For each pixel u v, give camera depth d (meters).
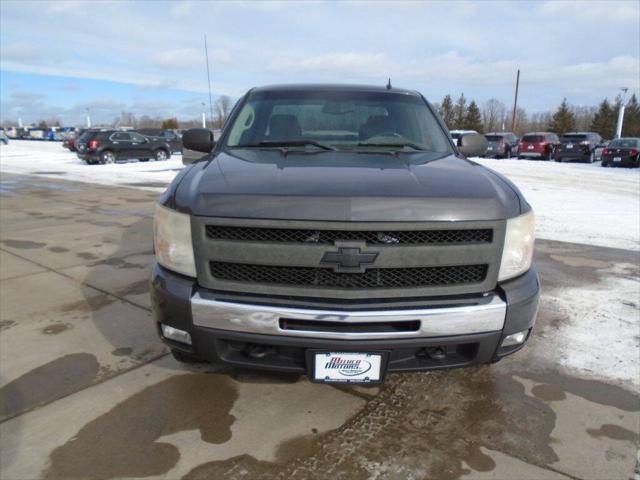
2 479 1.99
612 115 56.56
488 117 76.69
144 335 3.36
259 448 2.21
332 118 3.28
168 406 2.53
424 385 2.78
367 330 2.04
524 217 2.20
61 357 3.04
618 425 2.42
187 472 2.05
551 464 2.13
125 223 7.38
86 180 13.81
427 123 3.36
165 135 26.06
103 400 2.57
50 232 6.69
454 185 2.20
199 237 2.07
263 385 2.74
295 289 2.04
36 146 42.38
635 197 10.78
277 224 1.99
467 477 2.04
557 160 24.14
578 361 3.08
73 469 2.06
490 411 2.53
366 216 1.97
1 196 10.41
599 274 4.95
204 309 2.08
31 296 4.11
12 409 2.48
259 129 3.20
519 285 2.19
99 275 4.70
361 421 2.43
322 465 2.11
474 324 2.07
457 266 2.10
